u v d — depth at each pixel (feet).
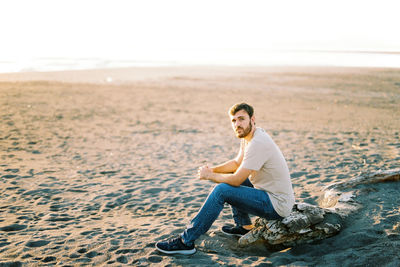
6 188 16.98
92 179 18.93
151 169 21.11
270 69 99.55
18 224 12.75
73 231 12.09
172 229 12.01
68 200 15.72
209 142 28.37
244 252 10.59
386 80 67.77
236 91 61.41
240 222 11.66
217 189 9.93
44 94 52.13
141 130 32.86
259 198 9.90
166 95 56.90
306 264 9.20
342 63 118.73
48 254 10.23
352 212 11.75
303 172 19.38
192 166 21.79
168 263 9.64
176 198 16.07
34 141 27.25
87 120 36.63
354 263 8.98
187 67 109.19
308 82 70.03
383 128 31.53
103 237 11.44
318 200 14.79
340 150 24.04
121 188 17.49
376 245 9.63
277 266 9.29
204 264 9.55
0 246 10.80
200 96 56.34
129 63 127.75
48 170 20.27
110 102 48.73
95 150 25.54
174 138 29.81
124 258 9.98
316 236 10.36
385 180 14.23
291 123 35.24
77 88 60.64
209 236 11.62
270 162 9.78
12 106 41.47
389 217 11.21
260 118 38.24
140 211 14.57
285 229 10.28
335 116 38.83
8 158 22.43
